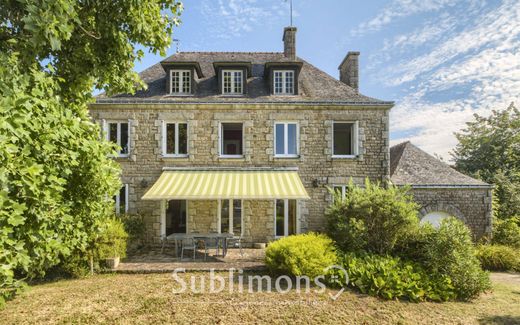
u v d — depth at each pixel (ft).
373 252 44.29
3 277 16.43
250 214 59.67
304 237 41.93
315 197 60.03
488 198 63.16
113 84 28.86
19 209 15.12
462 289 35.29
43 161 18.49
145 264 44.34
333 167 60.49
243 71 63.62
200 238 48.26
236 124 62.75
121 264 44.29
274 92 63.67
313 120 60.70
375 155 60.80
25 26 17.16
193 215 59.41
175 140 60.90
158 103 58.75
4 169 14.62
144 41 28.07
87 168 22.71
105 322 27.02
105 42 25.98
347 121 61.46
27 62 19.89
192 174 57.88
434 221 63.21
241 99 61.67
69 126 20.62
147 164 59.41
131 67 29.73
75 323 26.76
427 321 29.35
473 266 36.55
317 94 64.34
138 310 29.32
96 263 40.78
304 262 36.68
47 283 36.73
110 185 25.38
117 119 59.72
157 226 58.44
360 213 44.37
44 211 18.11
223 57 75.36
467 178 65.62
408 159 71.72
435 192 63.41
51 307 29.76
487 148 105.91
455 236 38.17
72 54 25.94
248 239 59.36
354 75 70.23
